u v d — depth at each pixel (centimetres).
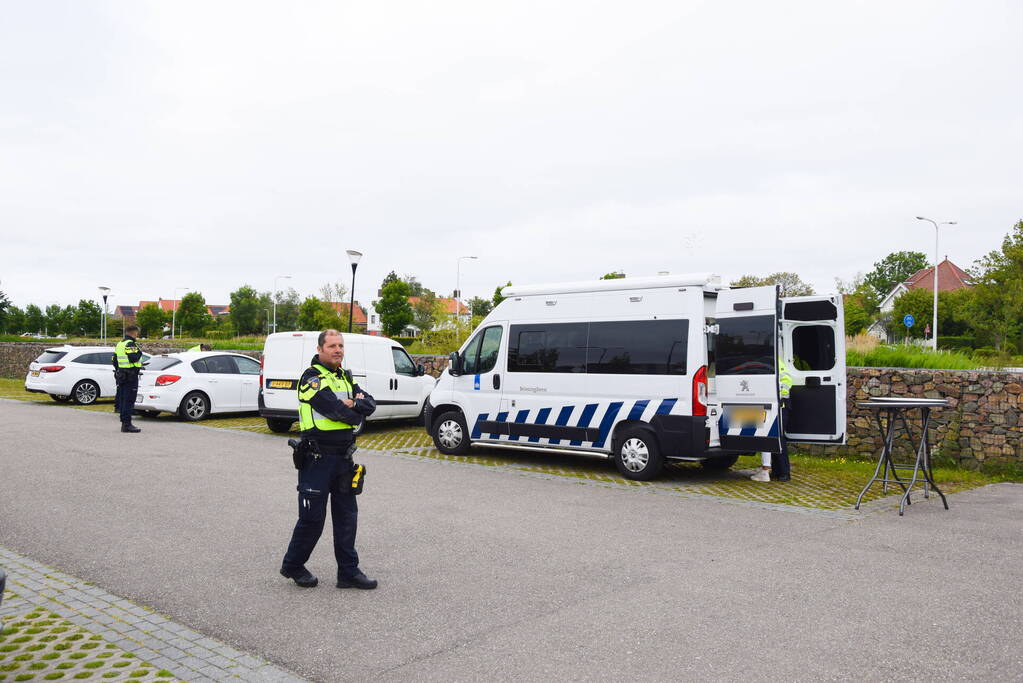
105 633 447
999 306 3694
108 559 595
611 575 570
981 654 424
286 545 641
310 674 394
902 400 862
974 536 701
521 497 870
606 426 1027
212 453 1164
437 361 1859
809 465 1134
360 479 527
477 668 402
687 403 958
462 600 511
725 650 427
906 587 544
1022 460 1045
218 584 538
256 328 8238
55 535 662
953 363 1304
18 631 449
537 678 389
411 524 726
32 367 2070
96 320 8700
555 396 1081
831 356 998
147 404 1641
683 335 971
